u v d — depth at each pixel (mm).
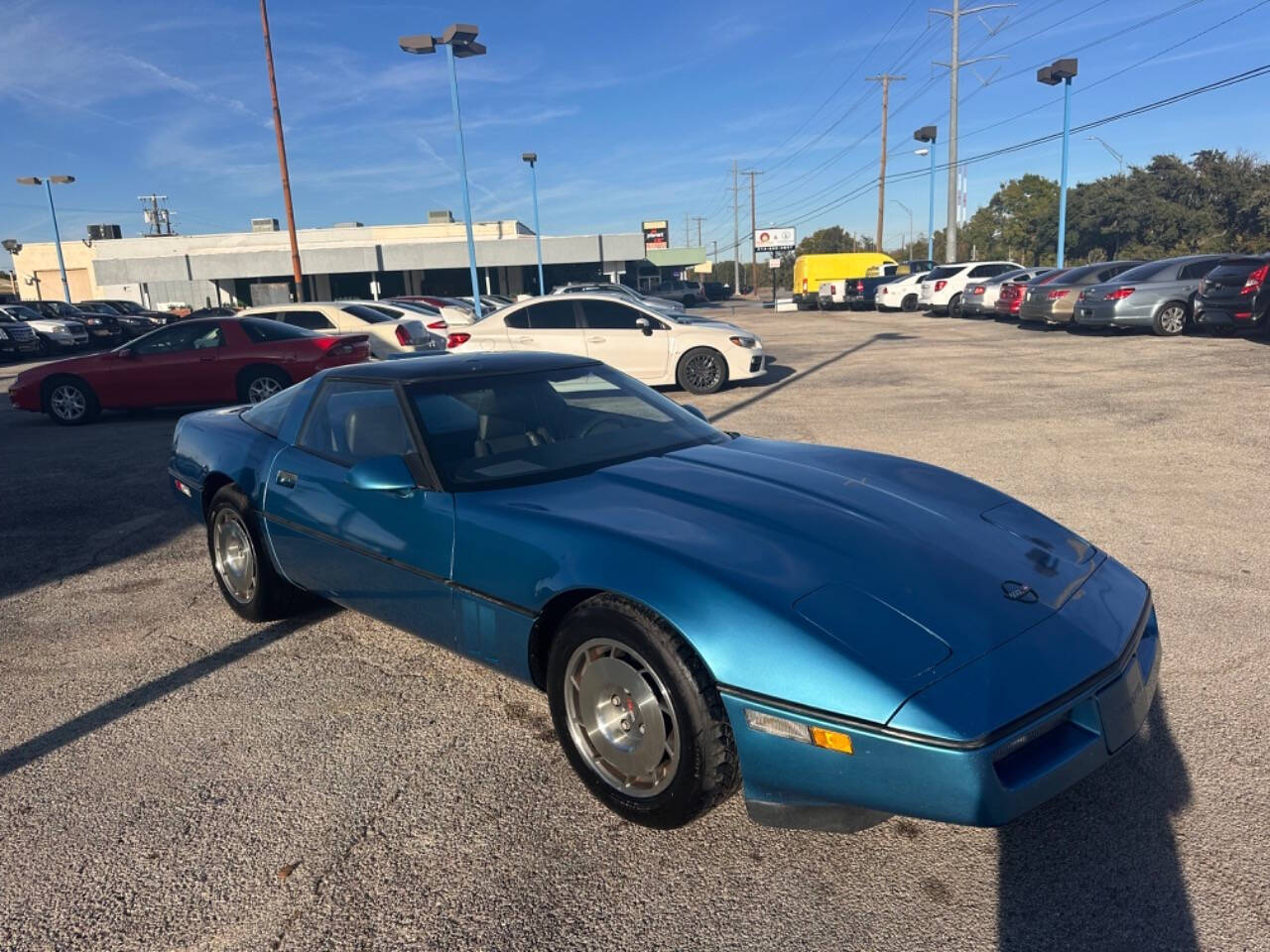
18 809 2971
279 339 11977
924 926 2291
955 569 2643
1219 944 2186
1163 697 3393
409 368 3912
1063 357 14141
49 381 11883
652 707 2607
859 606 2436
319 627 4473
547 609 2898
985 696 2221
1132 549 5082
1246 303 14266
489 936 2316
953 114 37438
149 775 3150
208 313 22969
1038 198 76688
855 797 2277
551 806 2887
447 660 4027
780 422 9547
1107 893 2381
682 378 12047
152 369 11875
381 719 3502
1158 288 16234
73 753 3326
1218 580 4566
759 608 2414
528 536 2928
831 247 113688
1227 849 2535
